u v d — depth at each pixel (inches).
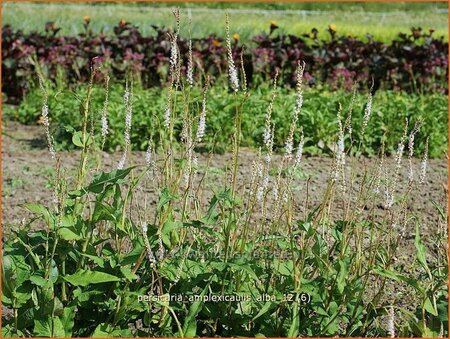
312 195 740.7
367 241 520.7
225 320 378.3
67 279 355.9
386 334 384.5
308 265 405.1
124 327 381.1
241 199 384.8
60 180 399.2
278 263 373.4
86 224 384.2
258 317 375.2
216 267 354.9
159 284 361.1
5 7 1996.8
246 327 384.8
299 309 381.4
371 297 483.2
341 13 2277.3
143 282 380.5
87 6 2100.1
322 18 2138.3
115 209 371.6
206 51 1217.4
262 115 940.6
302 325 376.5
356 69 1233.4
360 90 1224.2
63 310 365.4
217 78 1201.4
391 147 920.3
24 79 1206.3
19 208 711.1
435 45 1272.1
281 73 1211.2
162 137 415.2
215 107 932.0
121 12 2036.2
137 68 1207.6
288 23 1952.5
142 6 2183.8
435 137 942.4
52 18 1854.1
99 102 978.7
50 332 356.8
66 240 380.5
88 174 787.4
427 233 639.1
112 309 371.2
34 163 876.6
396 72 1212.5
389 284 519.8
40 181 804.0
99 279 354.6
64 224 364.8
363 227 401.7
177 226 368.5
